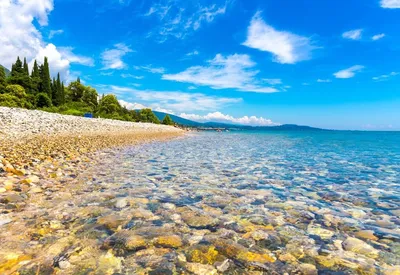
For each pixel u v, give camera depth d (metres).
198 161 12.35
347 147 25.14
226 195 6.16
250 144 28.23
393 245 3.57
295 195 6.34
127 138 25.27
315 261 3.09
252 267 2.91
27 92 61.84
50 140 16.62
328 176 9.10
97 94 87.44
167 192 6.25
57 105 70.19
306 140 40.94
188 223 4.23
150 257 3.06
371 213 5.02
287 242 3.61
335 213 4.97
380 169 10.88
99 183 6.87
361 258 3.18
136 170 9.14
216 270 2.82
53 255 3.02
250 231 3.98
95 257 3.02
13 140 14.87
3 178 6.32
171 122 122.75
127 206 5.00
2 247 3.13
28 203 4.89
